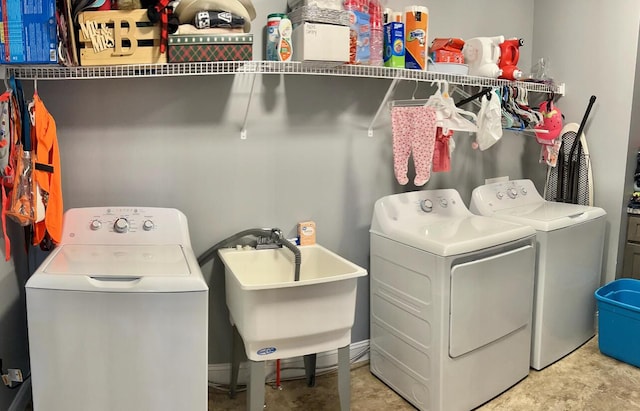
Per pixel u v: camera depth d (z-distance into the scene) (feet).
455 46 8.77
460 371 7.18
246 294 5.92
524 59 10.82
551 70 10.65
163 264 5.85
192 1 6.17
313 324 6.24
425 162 7.57
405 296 7.52
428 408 7.27
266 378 8.27
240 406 7.48
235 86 7.48
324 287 6.19
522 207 9.50
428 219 8.34
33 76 6.22
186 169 7.45
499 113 8.30
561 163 10.39
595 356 9.12
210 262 7.70
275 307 6.01
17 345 6.78
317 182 8.25
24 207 5.89
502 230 7.58
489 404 7.65
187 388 5.48
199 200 7.57
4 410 6.35
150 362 5.38
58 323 5.26
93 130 7.06
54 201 6.29
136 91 7.11
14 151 5.85
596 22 9.78
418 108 7.55
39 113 5.98
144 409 5.47
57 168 6.31
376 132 8.67
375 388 8.12
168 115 7.27
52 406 5.41
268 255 7.59
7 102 5.76
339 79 8.18
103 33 6.13
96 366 5.35
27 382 7.13
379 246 8.04
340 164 8.41
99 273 5.42
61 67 6.08
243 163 7.72
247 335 6.06
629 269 9.99
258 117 7.70
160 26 6.22
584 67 10.07
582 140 10.09
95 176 7.14
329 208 8.41
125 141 7.17
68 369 5.34
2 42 5.67
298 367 8.42
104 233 6.74
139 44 6.23
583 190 10.18
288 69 6.91
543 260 8.21
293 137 7.97
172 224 6.93
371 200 8.79
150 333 5.33
